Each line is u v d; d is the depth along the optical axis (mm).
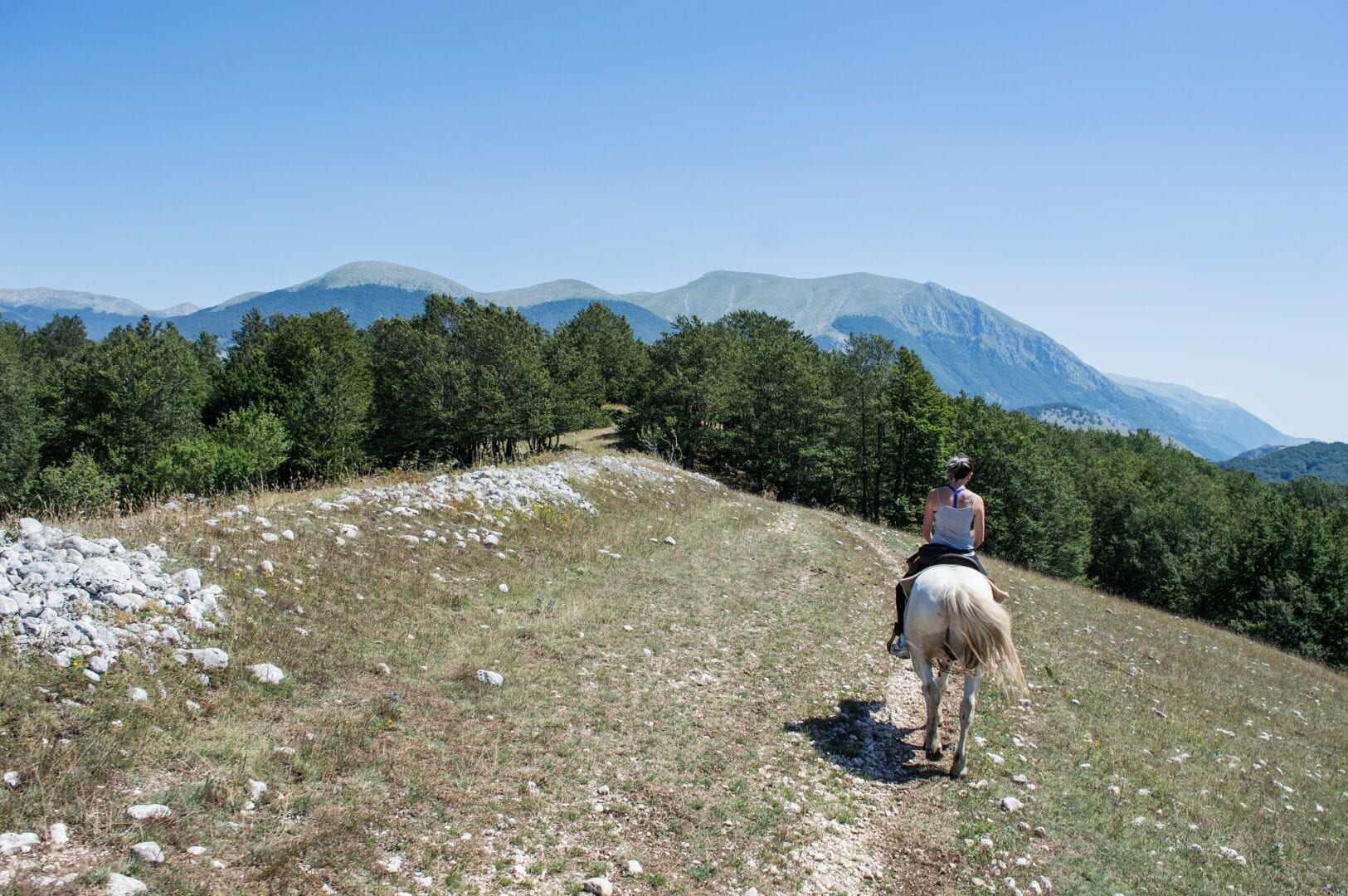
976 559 8836
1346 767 13266
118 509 10891
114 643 6594
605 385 98562
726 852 6055
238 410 58438
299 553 10188
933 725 8297
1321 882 7598
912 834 6832
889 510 66000
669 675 9625
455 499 14789
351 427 56750
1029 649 15258
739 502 27719
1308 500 125500
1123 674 15219
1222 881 7082
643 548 16203
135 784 5203
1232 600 58000
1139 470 98125
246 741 6074
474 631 9711
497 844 5602
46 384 51250
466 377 62875
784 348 67000
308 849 5016
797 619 13391
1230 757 11328
